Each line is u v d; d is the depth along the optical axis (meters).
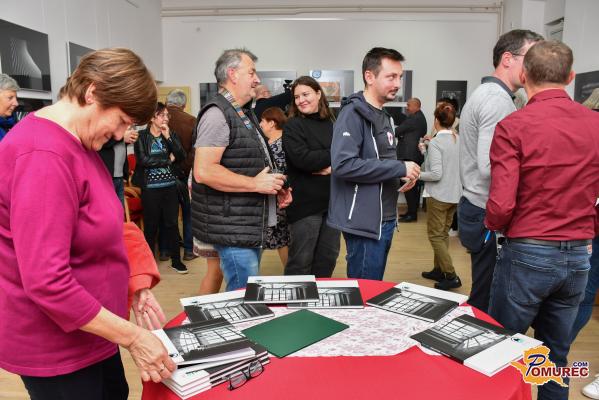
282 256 3.78
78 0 4.82
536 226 1.57
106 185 1.09
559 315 1.70
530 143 1.53
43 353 1.00
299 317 1.38
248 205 2.07
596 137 1.51
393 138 2.21
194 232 2.23
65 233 0.92
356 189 2.05
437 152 3.51
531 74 1.60
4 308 0.98
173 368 1.01
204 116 2.01
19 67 3.84
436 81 7.36
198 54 7.38
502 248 1.72
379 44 7.31
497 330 1.27
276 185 2.03
